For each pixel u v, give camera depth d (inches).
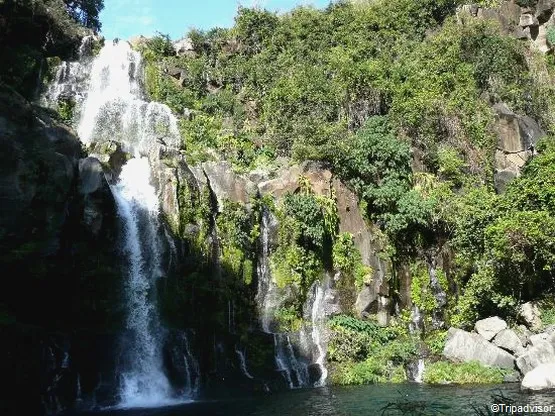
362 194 1053.8
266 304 897.5
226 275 869.2
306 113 1228.5
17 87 1109.7
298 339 864.9
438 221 1034.7
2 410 585.6
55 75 1189.7
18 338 625.0
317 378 830.5
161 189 859.4
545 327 851.4
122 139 1101.1
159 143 954.1
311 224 949.8
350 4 1582.2
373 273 973.8
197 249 849.5
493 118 1235.9
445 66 1304.1
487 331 856.3
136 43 1423.5
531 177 962.7
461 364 816.9
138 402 701.9
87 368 691.4
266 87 1342.3
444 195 1066.1
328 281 956.6
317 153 1040.8
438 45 1362.0
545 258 853.2
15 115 708.7
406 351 869.8
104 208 794.8
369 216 1049.5
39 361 639.1
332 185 1026.7
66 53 1289.4
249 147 1154.7
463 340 845.8
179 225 843.4
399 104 1215.6
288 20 1524.4
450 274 1007.0
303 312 914.1
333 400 657.0
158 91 1302.9
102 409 657.0
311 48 1462.8
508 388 689.6
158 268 813.9
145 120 1135.0
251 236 919.7
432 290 1002.7
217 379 767.7
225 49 1482.5
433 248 1031.6
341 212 1011.9
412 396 660.7
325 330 895.1
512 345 818.8
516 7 1576.0
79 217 759.1
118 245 814.5
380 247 1008.9
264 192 976.9
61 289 720.3
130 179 900.6
